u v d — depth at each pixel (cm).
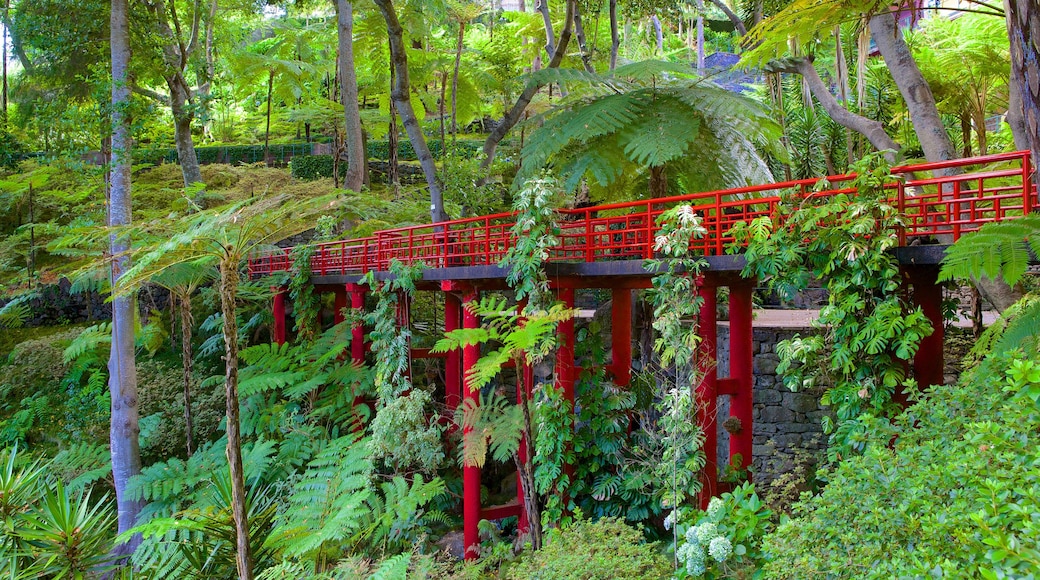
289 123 3120
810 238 562
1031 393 359
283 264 1708
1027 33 351
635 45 2605
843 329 539
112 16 1197
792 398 1012
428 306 1702
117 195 1164
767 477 1016
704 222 669
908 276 532
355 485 928
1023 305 549
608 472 877
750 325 738
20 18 1427
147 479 1073
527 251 757
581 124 955
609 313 1298
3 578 700
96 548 743
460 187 1484
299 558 798
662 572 610
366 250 1247
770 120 989
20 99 1969
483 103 2039
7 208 1930
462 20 1623
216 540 782
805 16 683
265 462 1088
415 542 940
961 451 385
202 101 1566
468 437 906
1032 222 378
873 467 405
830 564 378
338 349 1331
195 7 1778
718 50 3020
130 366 1138
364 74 2169
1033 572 274
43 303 1948
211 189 2195
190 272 1138
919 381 546
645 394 908
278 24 2606
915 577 317
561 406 805
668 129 922
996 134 1420
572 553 626
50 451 1464
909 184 512
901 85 766
